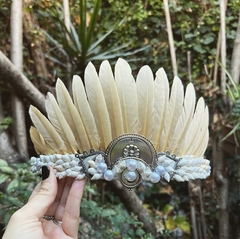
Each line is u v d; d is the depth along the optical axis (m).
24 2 0.71
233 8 0.79
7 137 0.65
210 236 0.76
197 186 0.76
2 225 0.48
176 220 0.76
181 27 0.80
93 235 0.54
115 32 0.80
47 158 0.27
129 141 0.26
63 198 0.32
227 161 0.76
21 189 0.45
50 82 0.76
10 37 0.69
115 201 0.74
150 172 0.25
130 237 0.56
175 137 0.27
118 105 0.26
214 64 0.80
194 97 0.28
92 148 0.26
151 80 0.26
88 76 0.26
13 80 0.60
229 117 0.68
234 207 0.76
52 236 0.30
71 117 0.26
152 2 0.80
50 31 0.73
